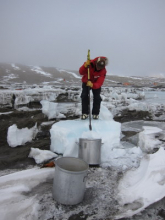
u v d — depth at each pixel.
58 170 2.36
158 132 5.71
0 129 4.96
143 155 3.85
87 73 4.28
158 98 16.55
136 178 3.01
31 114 7.11
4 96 8.66
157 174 3.01
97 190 2.66
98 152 3.30
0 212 2.14
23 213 2.15
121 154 3.81
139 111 8.52
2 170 3.24
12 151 4.05
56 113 6.89
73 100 11.66
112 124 4.20
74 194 2.32
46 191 2.61
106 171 3.19
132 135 5.37
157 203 2.40
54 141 3.95
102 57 4.00
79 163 2.71
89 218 2.14
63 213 2.20
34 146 4.32
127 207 2.34
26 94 9.70
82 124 4.08
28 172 3.11
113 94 13.02
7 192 2.54
